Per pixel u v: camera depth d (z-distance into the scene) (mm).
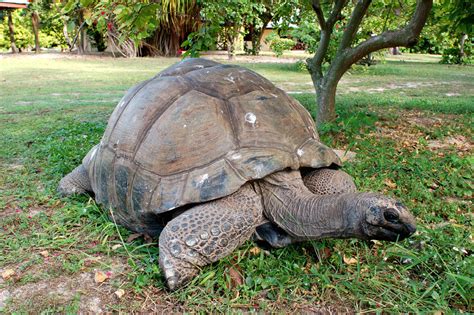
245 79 2871
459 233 2941
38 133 6008
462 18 4406
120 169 2795
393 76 14414
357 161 4422
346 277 2408
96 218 3121
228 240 2295
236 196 2410
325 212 2273
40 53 23344
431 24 6566
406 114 7363
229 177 2369
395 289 2334
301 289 2342
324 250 2625
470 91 11008
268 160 2432
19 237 2916
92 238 2887
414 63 21062
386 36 5195
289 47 16984
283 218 2463
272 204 2500
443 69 17516
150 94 2900
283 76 13703
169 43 23281
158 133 2646
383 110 7711
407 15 7621
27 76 13562
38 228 3068
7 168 4449
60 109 8000
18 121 6859
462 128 6246
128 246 2766
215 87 2742
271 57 22812
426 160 4320
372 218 2051
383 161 4297
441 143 5512
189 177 2436
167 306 2236
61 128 6215
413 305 2201
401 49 30734
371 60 14727
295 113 2811
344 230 2213
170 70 3129
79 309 2234
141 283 2369
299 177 2564
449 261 2570
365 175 4031
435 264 2566
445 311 2160
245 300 2250
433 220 3225
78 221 3129
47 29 25469
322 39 5844
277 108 2727
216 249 2283
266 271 2453
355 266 2547
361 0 5387
